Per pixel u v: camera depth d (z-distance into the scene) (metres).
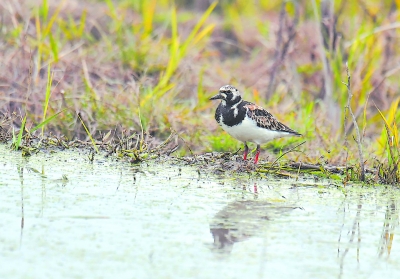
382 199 11.95
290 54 18.64
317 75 18.78
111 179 12.45
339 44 17.33
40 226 9.79
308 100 18.03
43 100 15.52
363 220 10.72
